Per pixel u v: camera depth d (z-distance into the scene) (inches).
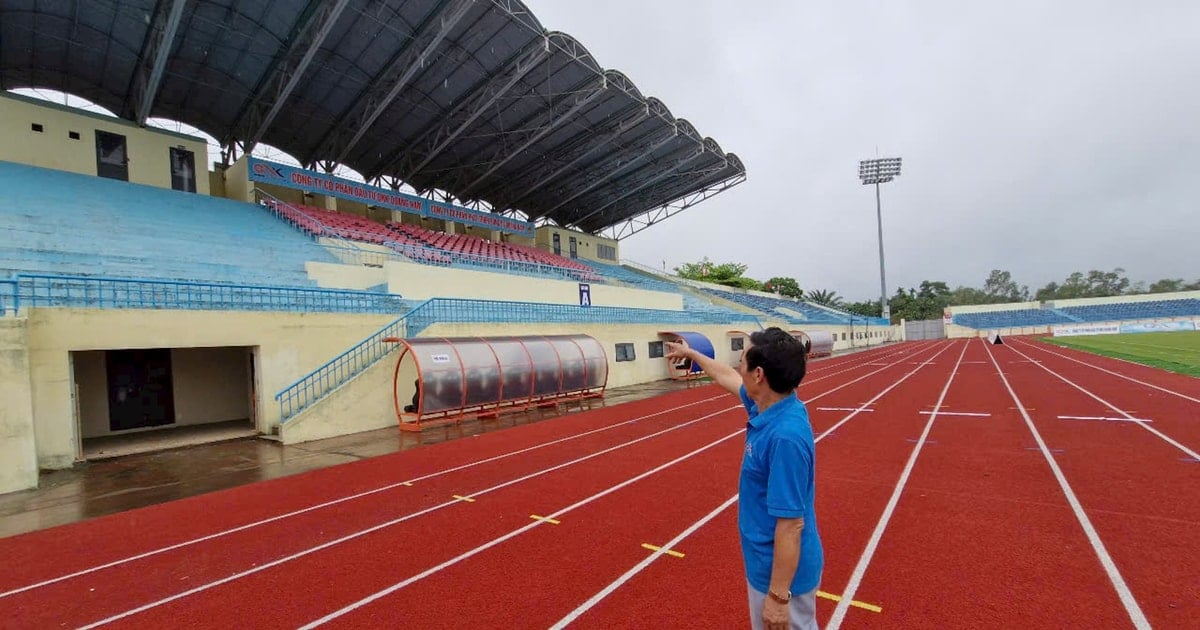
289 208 872.9
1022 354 1280.8
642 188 1476.4
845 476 283.3
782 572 78.4
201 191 863.1
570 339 663.8
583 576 172.4
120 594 170.6
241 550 204.8
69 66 786.8
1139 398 512.7
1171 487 242.2
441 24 735.1
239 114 939.3
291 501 269.1
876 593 154.9
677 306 1263.5
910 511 224.8
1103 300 2930.6
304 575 180.4
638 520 224.7
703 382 895.7
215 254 606.5
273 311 461.1
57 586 177.6
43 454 340.2
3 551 209.9
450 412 539.8
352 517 240.7
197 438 444.8
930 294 4197.8
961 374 857.5
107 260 483.8
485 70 882.1
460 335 612.4
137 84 815.7
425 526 225.6
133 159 794.8
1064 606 143.6
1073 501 228.4
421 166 1086.4
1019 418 435.5
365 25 751.7
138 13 666.8
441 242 1087.6
